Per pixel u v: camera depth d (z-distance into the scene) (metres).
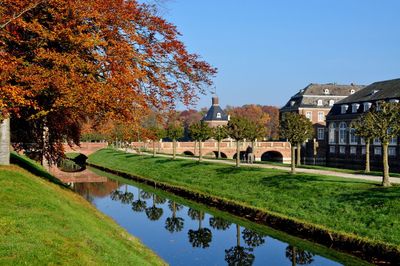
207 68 18.75
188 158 58.72
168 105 18.19
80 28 15.97
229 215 27.98
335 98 95.94
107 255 12.14
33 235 11.53
